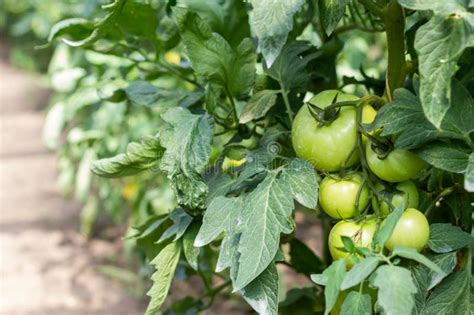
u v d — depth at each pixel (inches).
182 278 55.9
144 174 111.3
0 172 167.5
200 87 51.9
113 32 48.8
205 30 41.8
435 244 38.9
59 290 114.4
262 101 44.4
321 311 52.6
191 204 39.6
